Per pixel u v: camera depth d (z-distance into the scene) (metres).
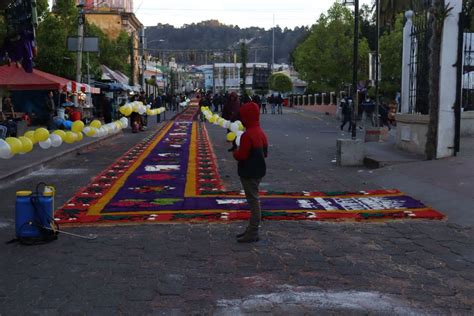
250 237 6.75
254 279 5.46
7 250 6.47
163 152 17.70
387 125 26.39
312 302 4.85
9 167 12.88
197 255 6.27
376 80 23.56
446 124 12.88
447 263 6.01
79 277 5.52
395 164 13.06
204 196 9.74
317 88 41.22
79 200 9.41
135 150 18.52
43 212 6.72
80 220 7.86
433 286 5.29
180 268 5.81
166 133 26.55
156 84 75.88
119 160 15.62
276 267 5.85
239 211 8.44
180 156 16.52
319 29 39.16
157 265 5.91
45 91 27.72
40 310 4.69
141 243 6.75
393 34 39.06
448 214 8.32
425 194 9.68
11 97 27.67
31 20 12.03
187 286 5.26
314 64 39.56
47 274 5.61
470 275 5.61
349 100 28.17
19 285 5.29
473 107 20.08
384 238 7.02
